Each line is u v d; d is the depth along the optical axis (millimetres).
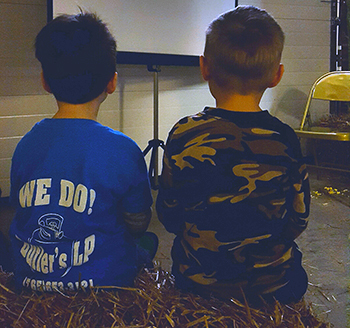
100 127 1041
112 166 1009
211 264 1022
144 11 3037
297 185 1016
